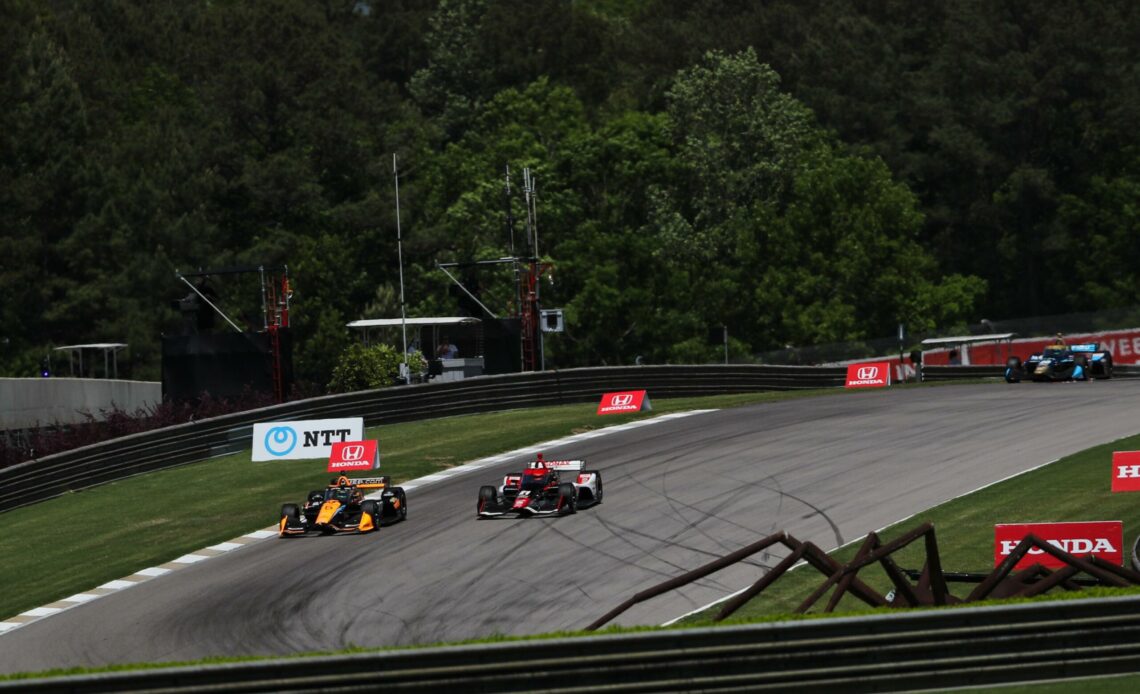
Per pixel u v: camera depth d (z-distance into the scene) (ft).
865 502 222.89
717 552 197.57
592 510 233.55
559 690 111.65
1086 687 112.37
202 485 297.94
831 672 113.91
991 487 225.76
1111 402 315.37
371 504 236.02
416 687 110.83
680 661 112.68
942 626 115.34
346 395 352.90
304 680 110.32
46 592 216.54
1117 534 157.28
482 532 223.10
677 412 352.69
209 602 194.49
